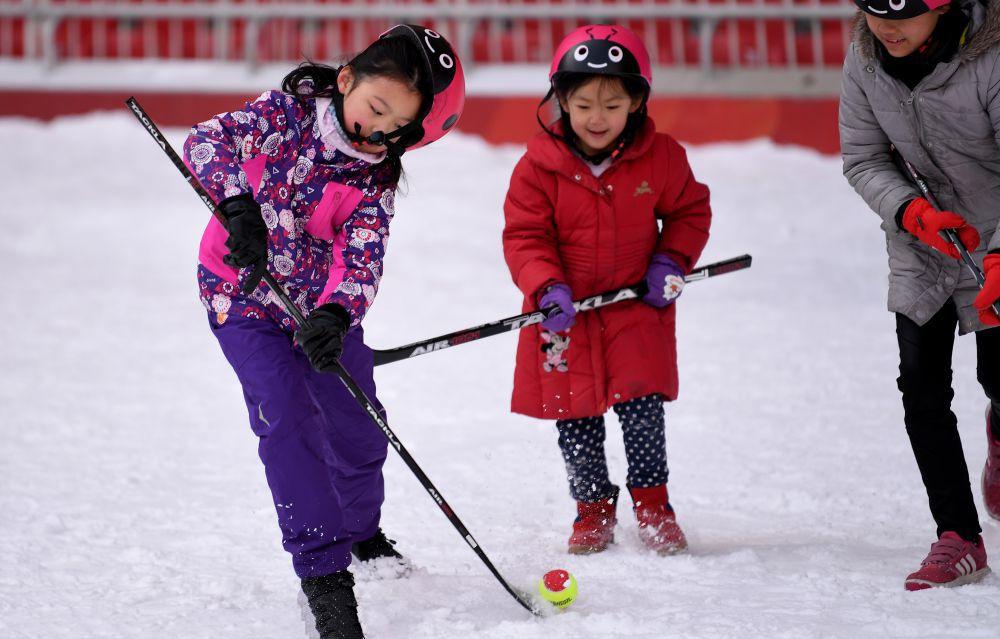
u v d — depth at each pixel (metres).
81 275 19.72
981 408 11.73
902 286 7.21
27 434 11.50
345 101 6.51
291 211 6.68
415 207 24.02
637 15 29.84
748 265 8.35
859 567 7.20
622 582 7.08
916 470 9.78
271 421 6.38
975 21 6.64
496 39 30.73
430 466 10.28
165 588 7.25
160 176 26.62
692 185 8.15
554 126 8.00
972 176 7.06
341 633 6.06
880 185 7.25
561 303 7.64
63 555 7.95
